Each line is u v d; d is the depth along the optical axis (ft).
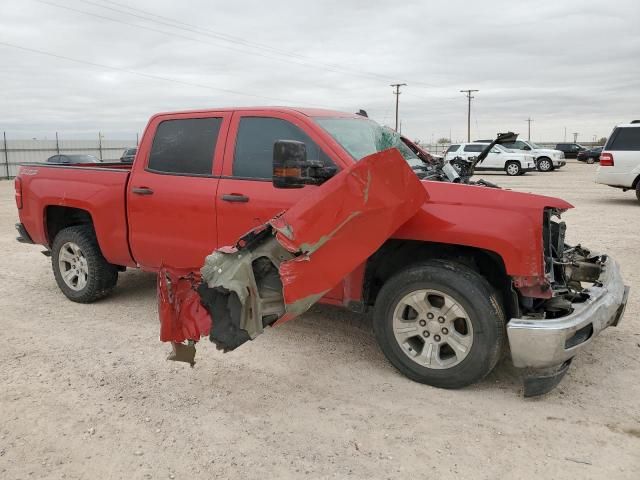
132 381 13.97
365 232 12.41
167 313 12.62
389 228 12.56
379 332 14.01
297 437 11.41
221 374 14.35
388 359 14.07
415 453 10.80
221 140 16.10
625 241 31.24
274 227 12.13
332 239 12.26
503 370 14.56
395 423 11.90
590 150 157.38
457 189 13.34
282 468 10.38
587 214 42.96
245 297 12.14
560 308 13.24
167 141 17.28
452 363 13.14
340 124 15.69
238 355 15.55
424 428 11.68
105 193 18.33
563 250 15.72
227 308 12.28
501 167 101.40
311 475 10.16
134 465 10.51
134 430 11.70
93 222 18.76
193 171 16.56
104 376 14.24
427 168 16.43
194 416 12.26
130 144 156.04
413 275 13.21
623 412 12.35
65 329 17.74
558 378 12.63
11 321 18.52
